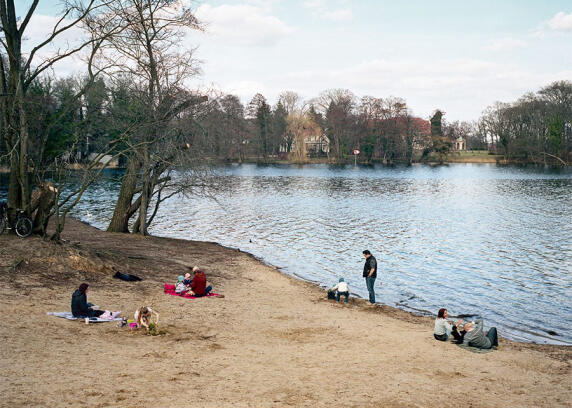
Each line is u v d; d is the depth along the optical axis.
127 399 8.77
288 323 16.20
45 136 21.78
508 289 24.22
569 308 21.31
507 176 105.88
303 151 160.38
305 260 30.44
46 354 10.70
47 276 17.39
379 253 32.66
